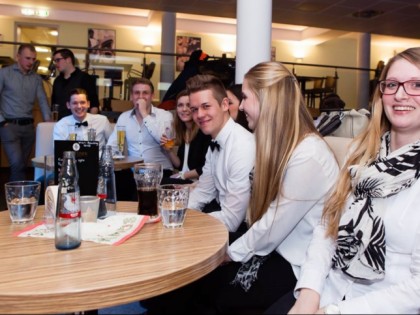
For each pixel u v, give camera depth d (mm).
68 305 779
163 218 1226
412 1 6848
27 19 9750
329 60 12109
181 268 896
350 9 7438
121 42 10453
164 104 4352
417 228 1081
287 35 11383
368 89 8797
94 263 924
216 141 1842
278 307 1142
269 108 1428
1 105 4391
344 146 1756
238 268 1442
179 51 10797
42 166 2676
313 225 1418
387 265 1139
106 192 1340
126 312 1976
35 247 1032
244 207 1714
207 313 1460
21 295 764
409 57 1163
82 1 7336
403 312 968
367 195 1180
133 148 3625
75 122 3445
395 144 1228
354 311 961
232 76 4078
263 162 1433
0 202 4262
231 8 7551
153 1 7270
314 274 1162
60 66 4555
